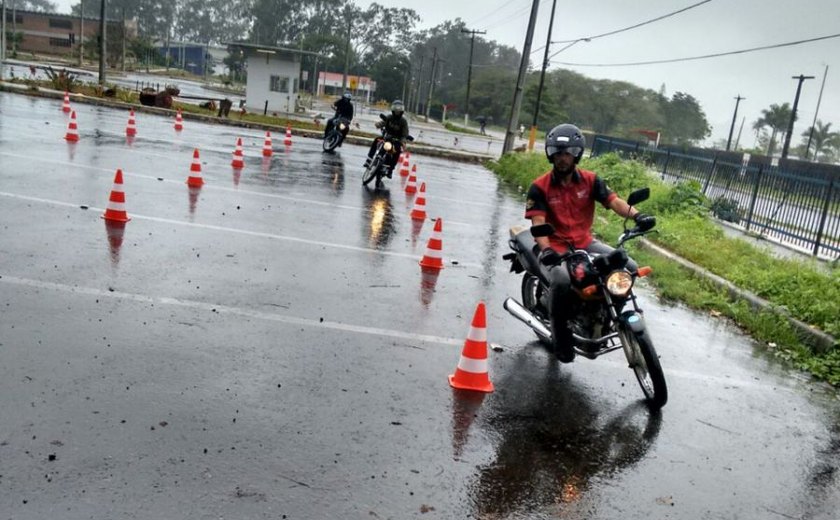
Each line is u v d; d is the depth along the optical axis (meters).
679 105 124.94
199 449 3.93
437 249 8.93
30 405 4.17
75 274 6.71
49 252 7.27
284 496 3.59
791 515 4.09
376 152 15.43
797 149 105.00
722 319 8.50
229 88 81.94
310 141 26.11
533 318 6.35
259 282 7.27
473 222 13.12
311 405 4.66
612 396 5.55
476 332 5.29
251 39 147.00
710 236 13.05
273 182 14.15
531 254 6.37
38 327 5.35
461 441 4.46
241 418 4.35
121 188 9.02
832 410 5.89
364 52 148.38
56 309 5.77
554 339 5.64
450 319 6.97
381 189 15.45
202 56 141.75
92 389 4.47
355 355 5.66
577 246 5.86
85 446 3.81
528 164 23.25
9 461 3.58
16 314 5.55
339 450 4.13
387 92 118.38
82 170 12.27
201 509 3.39
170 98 30.64
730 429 5.21
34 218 8.55
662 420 5.20
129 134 18.70
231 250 8.38
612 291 5.22
